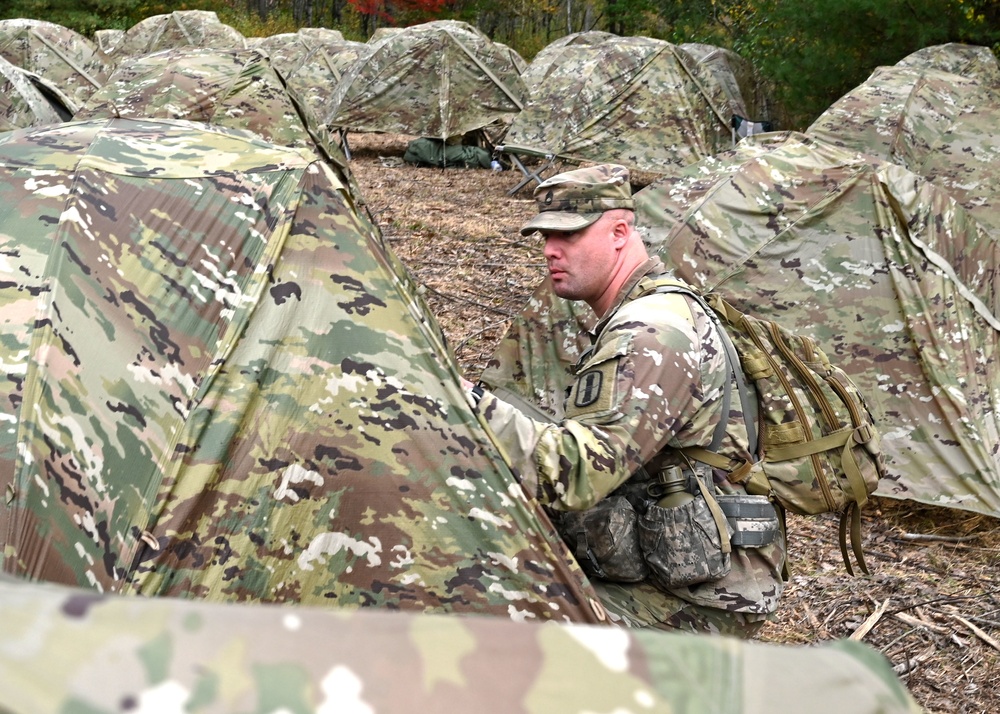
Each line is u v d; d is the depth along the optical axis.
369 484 2.29
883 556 4.15
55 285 2.16
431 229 9.29
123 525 2.08
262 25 32.06
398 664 0.75
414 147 13.86
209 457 2.18
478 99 13.62
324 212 2.51
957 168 7.37
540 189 2.60
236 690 0.70
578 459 2.24
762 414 2.54
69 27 26.73
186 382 2.24
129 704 0.67
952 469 4.47
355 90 13.47
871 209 4.63
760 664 0.84
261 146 2.66
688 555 2.40
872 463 2.55
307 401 2.30
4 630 0.70
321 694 0.72
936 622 3.61
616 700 0.77
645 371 2.30
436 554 2.30
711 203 4.79
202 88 7.01
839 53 10.74
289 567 2.24
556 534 2.31
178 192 2.45
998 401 4.64
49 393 2.04
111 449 2.09
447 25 13.61
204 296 2.34
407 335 2.40
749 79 13.65
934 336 4.53
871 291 4.62
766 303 4.71
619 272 2.60
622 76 11.12
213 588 2.15
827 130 7.67
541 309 4.45
